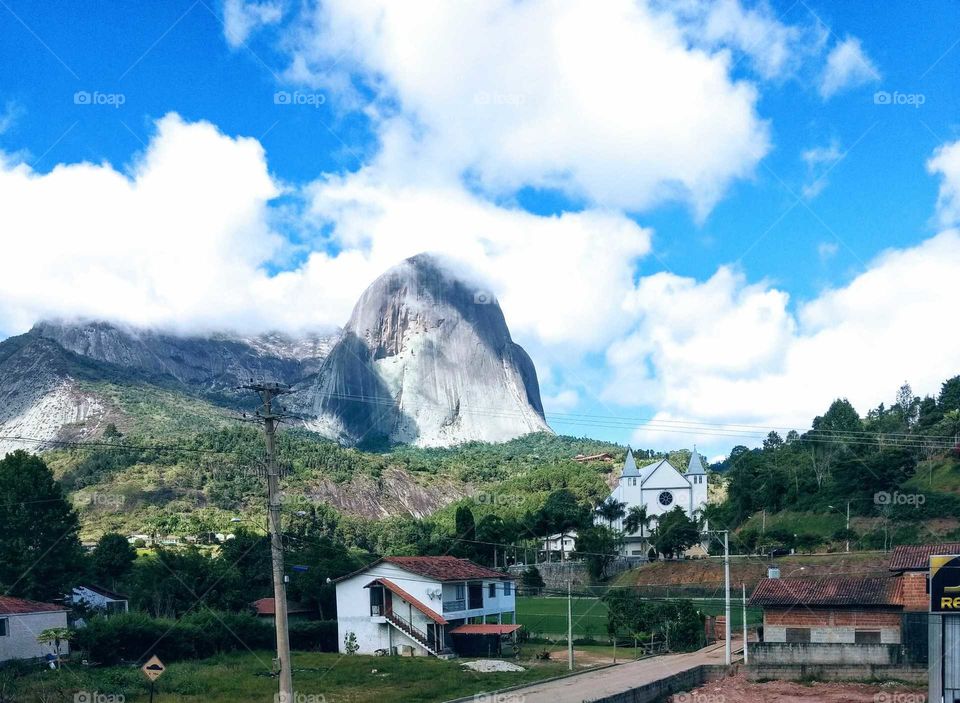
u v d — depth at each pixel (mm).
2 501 78188
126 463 189375
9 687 45375
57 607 57938
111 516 155625
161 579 79562
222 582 79375
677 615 72125
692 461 193000
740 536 126812
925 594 56031
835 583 61969
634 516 163000
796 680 55125
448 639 67438
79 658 55594
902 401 169625
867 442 131750
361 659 61719
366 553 133250
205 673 52938
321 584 79125
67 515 82188
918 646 55031
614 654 63656
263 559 88438
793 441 173000
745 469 153250
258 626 66875
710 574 116375
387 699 44219
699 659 62469
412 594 67062
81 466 188625
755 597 61406
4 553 75688
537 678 52594
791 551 117812
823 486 134375
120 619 58094
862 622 58438
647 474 195125
